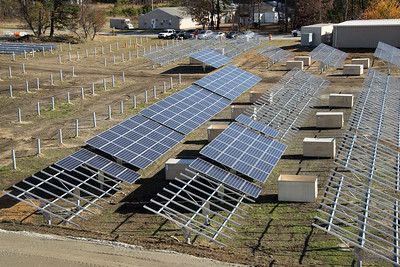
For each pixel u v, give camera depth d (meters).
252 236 18.30
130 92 43.56
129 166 25.38
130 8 139.38
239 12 100.00
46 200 20.02
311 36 70.31
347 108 36.53
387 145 26.36
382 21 70.25
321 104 37.94
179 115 29.11
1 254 16.61
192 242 17.92
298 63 52.81
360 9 96.94
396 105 31.80
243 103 39.38
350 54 61.84
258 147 24.09
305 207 20.48
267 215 19.94
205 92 33.97
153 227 19.16
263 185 22.94
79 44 76.69
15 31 96.94
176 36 87.44
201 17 101.88
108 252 16.77
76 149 28.14
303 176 21.62
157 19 107.75
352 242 15.61
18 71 52.66
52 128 32.50
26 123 33.66
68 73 52.25
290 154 27.06
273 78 49.25
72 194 20.09
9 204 21.31
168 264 15.95
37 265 15.92
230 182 20.61
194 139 30.31
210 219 18.39
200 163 21.33
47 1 80.00
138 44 77.06
